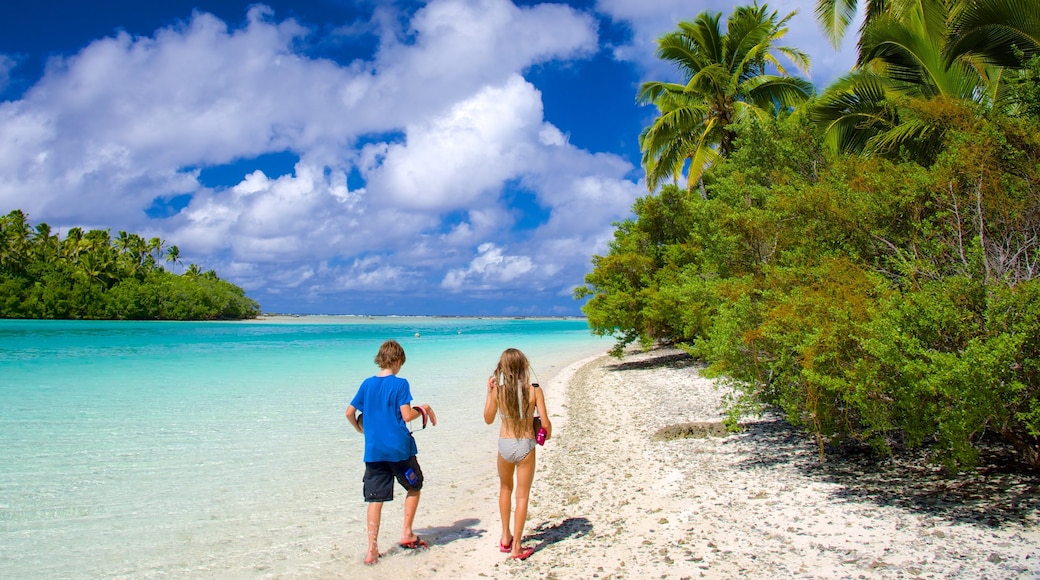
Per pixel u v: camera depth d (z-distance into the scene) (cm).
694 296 1261
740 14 2609
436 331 7438
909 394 528
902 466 686
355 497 730
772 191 956
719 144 2533
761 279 851
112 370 2262
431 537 601
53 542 583
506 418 543
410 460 561
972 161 643
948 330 518
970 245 637
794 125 1123
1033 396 503
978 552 449
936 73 1377
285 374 2159
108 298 8838
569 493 736
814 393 648
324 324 11306
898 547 473
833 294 631
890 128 1379
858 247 759
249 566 528
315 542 587
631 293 2105
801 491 643
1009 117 712
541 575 495
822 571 446
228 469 850
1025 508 524
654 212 2166
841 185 782
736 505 620
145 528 622
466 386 1844
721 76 2434
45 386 1786
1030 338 489
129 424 1186
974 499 561
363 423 560
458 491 769
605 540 561
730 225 1038
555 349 3953
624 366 2423
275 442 1027
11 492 741
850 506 580
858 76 1434
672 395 1497
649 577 468
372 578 503
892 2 1531
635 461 862
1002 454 674
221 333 5944
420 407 564
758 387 764
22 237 8681
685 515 607
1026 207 626
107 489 756
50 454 934
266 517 659
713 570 468
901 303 536
